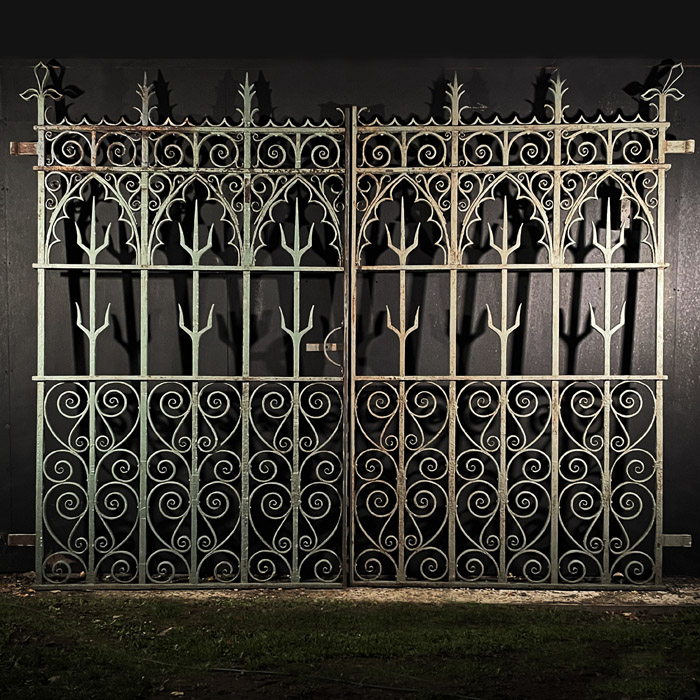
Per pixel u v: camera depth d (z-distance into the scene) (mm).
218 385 4730
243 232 4668
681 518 4777
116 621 4055
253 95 4668
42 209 4543
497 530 4777
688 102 4707
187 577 4738
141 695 3264
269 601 4395
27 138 4719
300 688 3336
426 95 4715
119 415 4762
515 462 4770
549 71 4707
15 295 4746
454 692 3299
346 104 4711
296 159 4574
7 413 4766
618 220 4723
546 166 4555
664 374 4758
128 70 4707
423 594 4531
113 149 4707
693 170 4715
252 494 4645
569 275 4742
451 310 4586
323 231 4738
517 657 3650
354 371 4617
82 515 4609
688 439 4766
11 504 4773
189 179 4582
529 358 4762
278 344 4750
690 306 4746
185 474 4773
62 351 4766
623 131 4555
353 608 4285
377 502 4781
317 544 4730
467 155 4703
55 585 4590
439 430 4734
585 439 4684
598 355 4762
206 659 3594
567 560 4773
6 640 3807
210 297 4730
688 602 4430
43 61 4688
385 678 3424
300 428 4738
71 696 3227
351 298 4598
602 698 3264
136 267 4574
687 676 3469
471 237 4738
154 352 4746
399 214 4734
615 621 4102
